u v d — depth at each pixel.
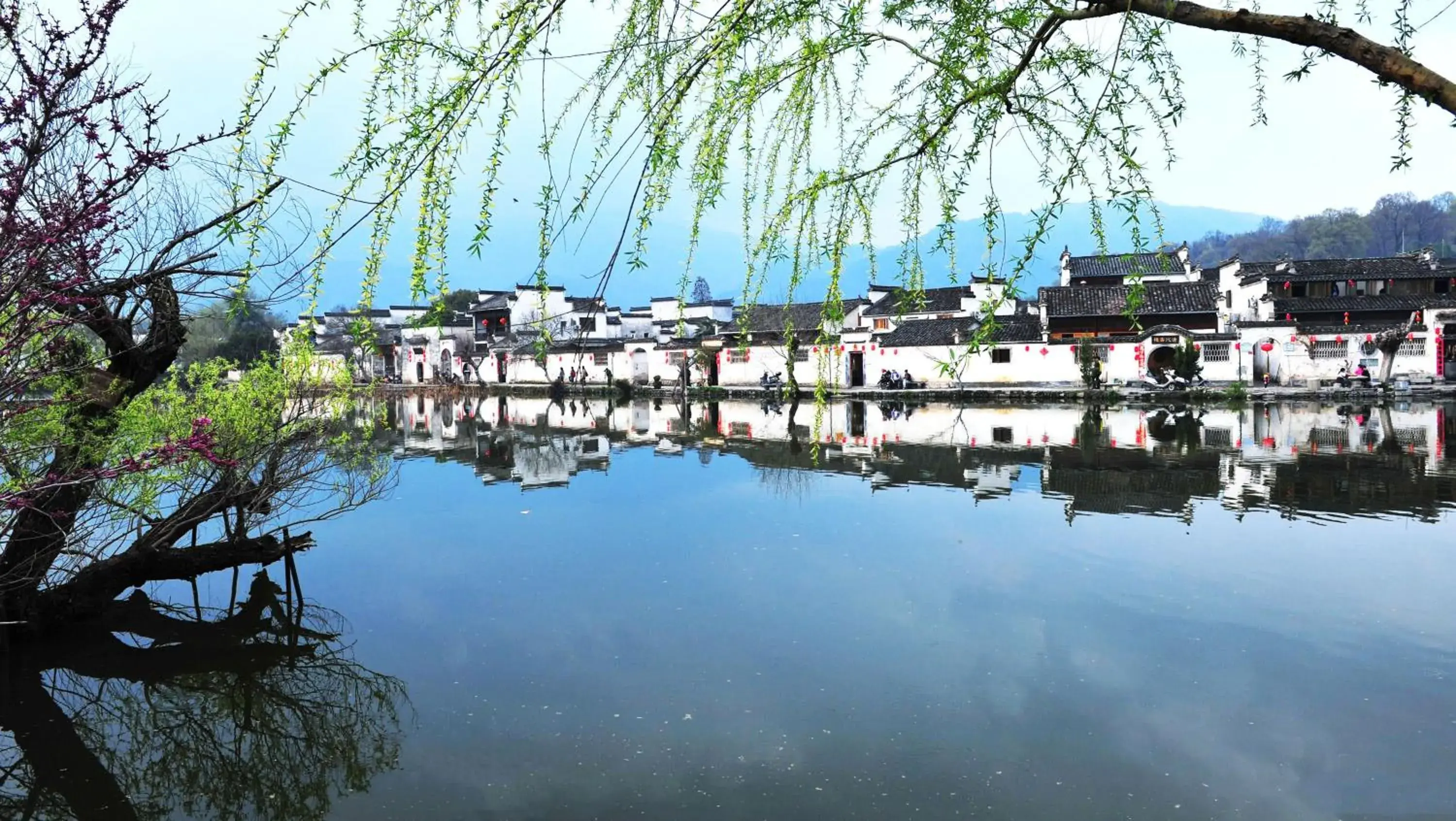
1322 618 8.45
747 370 44.47
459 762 6.27
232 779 6.41
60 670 8.51
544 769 6.10
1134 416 28.16
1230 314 42.22
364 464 12.92
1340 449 19.03
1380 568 10.03
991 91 2.29
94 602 9.55
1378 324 34.50
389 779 6.11
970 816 5.32
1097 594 9.40
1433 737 6.11
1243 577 9.83
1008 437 23.14
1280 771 5.76
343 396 10.85
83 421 7.42
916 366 39.88
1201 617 8.57
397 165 2.03
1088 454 19.53
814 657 7.89
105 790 6.39
